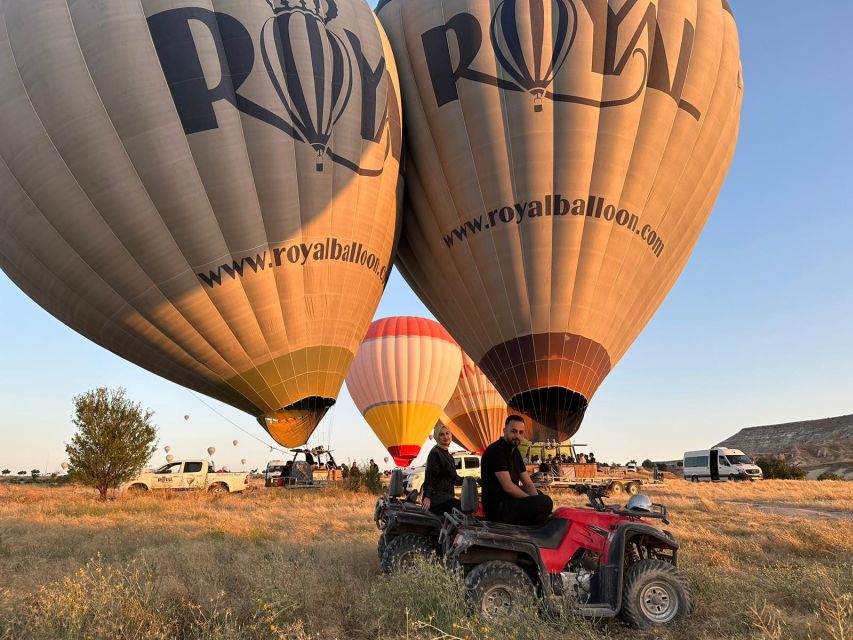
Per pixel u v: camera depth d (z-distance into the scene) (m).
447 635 4.12
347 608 5.46
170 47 14.68
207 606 5.38
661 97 17.25
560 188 17.14
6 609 4.98
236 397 16.84
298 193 15.49
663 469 60.75
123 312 15.66
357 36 16.70
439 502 7.07
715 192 19.41
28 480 49.88
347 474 28.47
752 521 12.41
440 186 18.23
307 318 16.19
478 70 17.38
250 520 13.78
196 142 14.65
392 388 38.09
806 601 5.38
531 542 5.42
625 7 17.41
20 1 15.09
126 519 13.83
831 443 87.06
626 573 5.36
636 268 17.86
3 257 16.64
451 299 19.14
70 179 14.64
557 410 17.62
